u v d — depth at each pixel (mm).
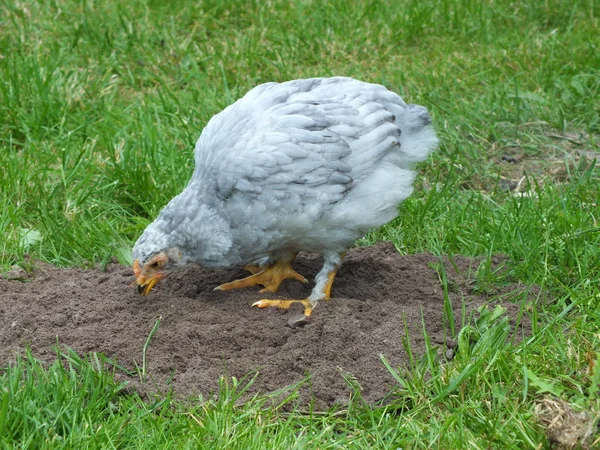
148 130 6922
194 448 3805
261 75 8203
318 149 4680
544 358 4391
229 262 4828
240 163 4582
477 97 7773
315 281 5109
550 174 6828
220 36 8953
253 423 3965
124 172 6305
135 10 9070
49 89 7367
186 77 8141
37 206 6008
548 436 3830
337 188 4715
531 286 5160
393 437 3961
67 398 4027
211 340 4652
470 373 4168
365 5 9312
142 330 4723
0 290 5172
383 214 4953
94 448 3766
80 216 5961
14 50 8148
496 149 7219
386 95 5168
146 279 4766
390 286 5297
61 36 8648
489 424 3945
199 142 4984
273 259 5246
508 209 6000
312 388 4281
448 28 9055
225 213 4684
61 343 4590
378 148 4848
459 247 5793
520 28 9141
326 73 8109
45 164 6414
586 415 3834
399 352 4555
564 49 8453
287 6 9359
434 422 4027
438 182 6699
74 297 5074
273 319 4844
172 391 4207
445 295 4672
